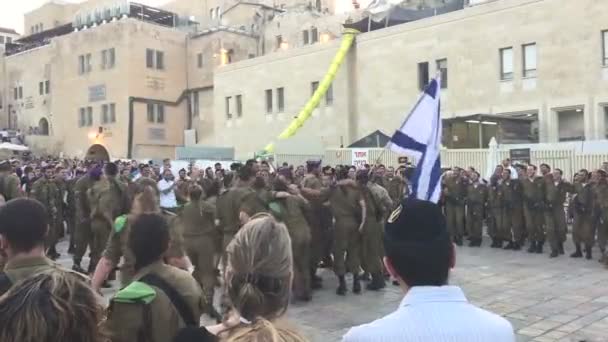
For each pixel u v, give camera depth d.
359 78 37.16
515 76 29.66
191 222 7.41
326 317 7.57
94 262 9.55
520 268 11.04
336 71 36.97
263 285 2.03
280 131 41.62
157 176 15.32
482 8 31.05
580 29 27.33
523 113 29.31
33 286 1.87
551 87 28.28
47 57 57.94
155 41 51.09
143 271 3.00
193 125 52.75
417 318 1.89
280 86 41.81
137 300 2.78
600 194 11.77
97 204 9.31
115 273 9.59
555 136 28.17
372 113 36.31
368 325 1.96
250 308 2.00
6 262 2.69
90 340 1.90
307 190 9.48
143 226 3.02
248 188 7.73
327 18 49.56
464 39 31.80
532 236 13.05
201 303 3.05
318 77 39.38
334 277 10.54
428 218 2.03
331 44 38.72
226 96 45.78
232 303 2.06
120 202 9.38
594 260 11.91
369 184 9.36
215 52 51.31
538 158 19.17
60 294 1.87
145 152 49.78
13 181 10.63
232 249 2.11
